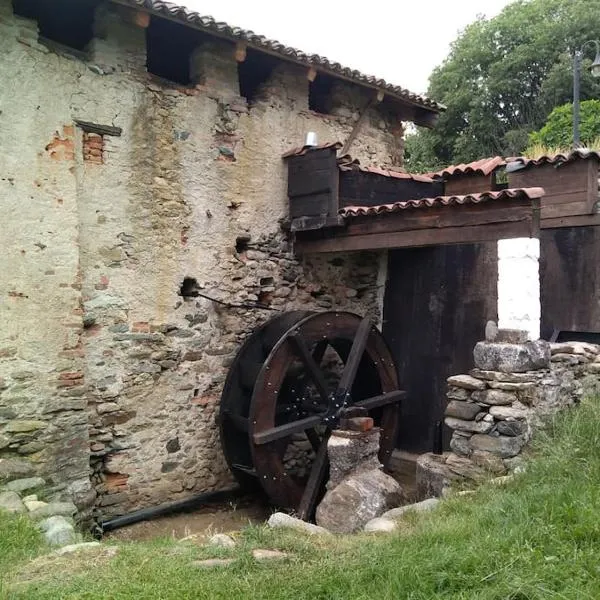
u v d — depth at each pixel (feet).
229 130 18.12
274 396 16.87
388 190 19.06
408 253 21.65
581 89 50.75
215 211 17.84
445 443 19.72
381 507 14.11
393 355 20.54
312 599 7.44
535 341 13.02
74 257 14.60
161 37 17.54
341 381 18.03
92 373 15.33
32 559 9.18
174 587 7.82
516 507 9.27
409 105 22.71
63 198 14.42
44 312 14.05
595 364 15.15
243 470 17.37
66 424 14.33
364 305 22.22
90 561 8.96
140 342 16.20
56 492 14.05
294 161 19.07
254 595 7.59
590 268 17.20
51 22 16.66
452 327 20.06
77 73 14.85
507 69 55.31
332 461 15.49
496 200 14.14
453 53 62.03
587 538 7.95
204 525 16.25
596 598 6.46
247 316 18.80
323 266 20.92
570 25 53.88
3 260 13.42
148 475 16.47
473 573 7.49
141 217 16.16
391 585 7.37
